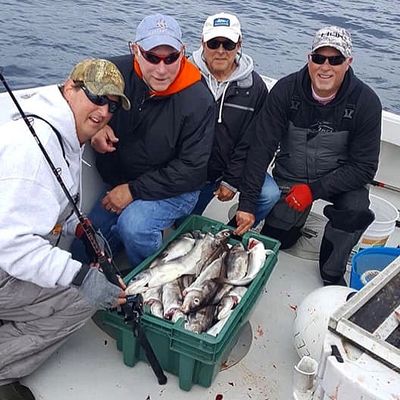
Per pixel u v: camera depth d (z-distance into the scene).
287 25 11.52
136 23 10.26
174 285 2.55
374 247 3.02
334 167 3.13
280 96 2.98
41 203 2.00
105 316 2.36
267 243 2.88
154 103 2.72
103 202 2.89
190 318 2.39
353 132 2.97
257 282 2.55
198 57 3.09
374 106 2.88
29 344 2.25
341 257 3.00
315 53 2.76
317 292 2.49
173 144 2.77
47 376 2.38
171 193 2.79
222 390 2.39
